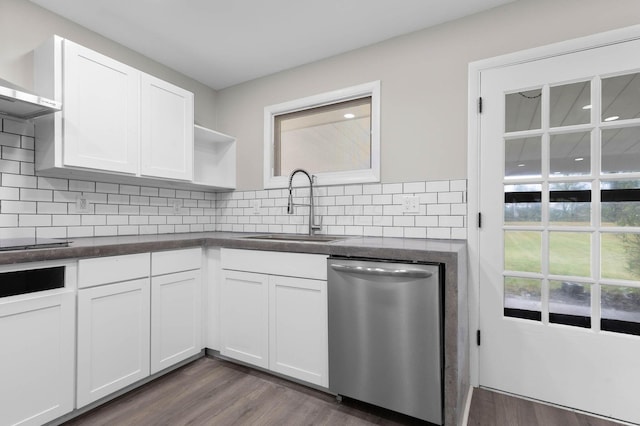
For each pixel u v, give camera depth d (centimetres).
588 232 163
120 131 193
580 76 164
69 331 146
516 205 180
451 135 197
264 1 184
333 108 251
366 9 190
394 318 147
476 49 191
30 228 182
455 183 195
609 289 159
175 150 228
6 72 173
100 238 204
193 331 209
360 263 156
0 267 125
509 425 149
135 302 174
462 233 192
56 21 194
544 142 173
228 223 297
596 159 161
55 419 144
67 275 146
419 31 210
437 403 138
